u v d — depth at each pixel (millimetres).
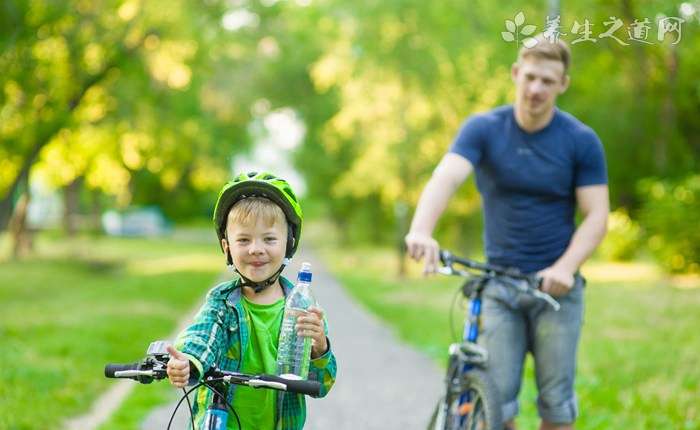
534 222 5863
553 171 5805
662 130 26719
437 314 19359
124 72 26656
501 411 5441
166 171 41781
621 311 17297
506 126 5898
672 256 24609
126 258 44656
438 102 28891
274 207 4109
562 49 5727
